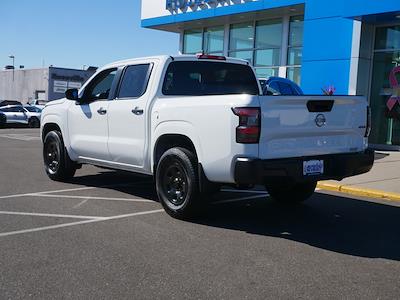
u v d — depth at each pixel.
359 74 16.58
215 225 6.70
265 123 5.94
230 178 6.07
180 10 22.73
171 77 7.50
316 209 7.91
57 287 4.46
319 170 6.42
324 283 4.66
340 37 16.77
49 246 5.64
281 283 4.63
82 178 10.31
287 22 20.33
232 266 5.07
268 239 6.09
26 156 14.57
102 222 6.72
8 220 6.76
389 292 4.48
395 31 16.52
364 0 15.41
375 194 9.02
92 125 8.48
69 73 58.59
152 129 7.22
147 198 8.34
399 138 16.59
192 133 6.48
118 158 7.97
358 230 6.63
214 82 7.96
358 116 6.87
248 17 21.28
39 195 8.48
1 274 4.76
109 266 5.02
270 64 21.19
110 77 8.44
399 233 6.52
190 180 6.57
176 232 6.29
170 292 4.38
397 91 16.55
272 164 5.95
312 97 6.28
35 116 34.56
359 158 6.74
